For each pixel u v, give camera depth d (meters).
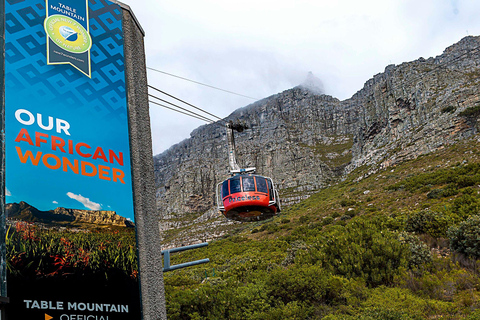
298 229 62.56
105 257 8.16
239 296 17.16
